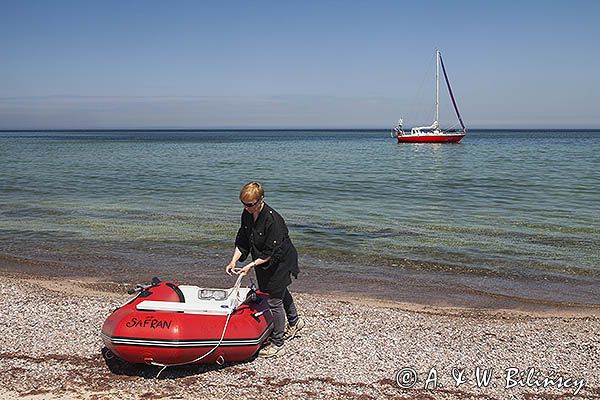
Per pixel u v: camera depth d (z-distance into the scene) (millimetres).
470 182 28984
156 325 5672
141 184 27797
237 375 6035
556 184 27531
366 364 6457
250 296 6293
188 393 5633
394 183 28594
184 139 140625
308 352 6727
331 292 9750
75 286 9898
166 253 12430
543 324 8133
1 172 34562
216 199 21953
